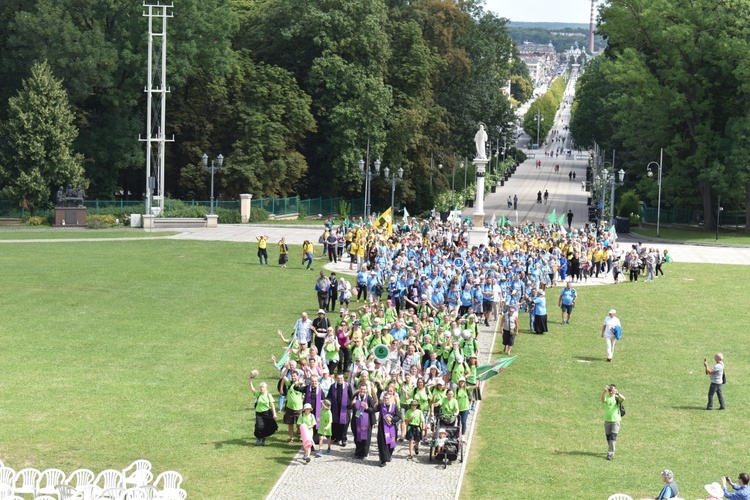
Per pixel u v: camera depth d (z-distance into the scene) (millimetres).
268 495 27125
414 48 123938
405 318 41656
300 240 87625
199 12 104250
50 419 32969
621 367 44969
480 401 38188
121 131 105375
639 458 31844
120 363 41094
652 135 112812
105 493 24703
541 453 31969
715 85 106875
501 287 55375
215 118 111062
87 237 84562
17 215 98500
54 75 99750
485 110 140375
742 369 45406
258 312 53375
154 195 108125
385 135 117750
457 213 96625
